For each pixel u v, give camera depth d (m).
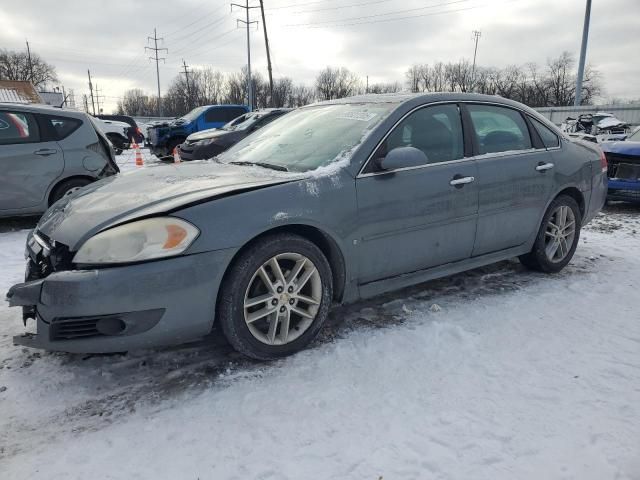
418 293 3.89
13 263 4.80
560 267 4.43
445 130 3.56
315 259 2.87
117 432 2.24
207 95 87.38
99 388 2.59
